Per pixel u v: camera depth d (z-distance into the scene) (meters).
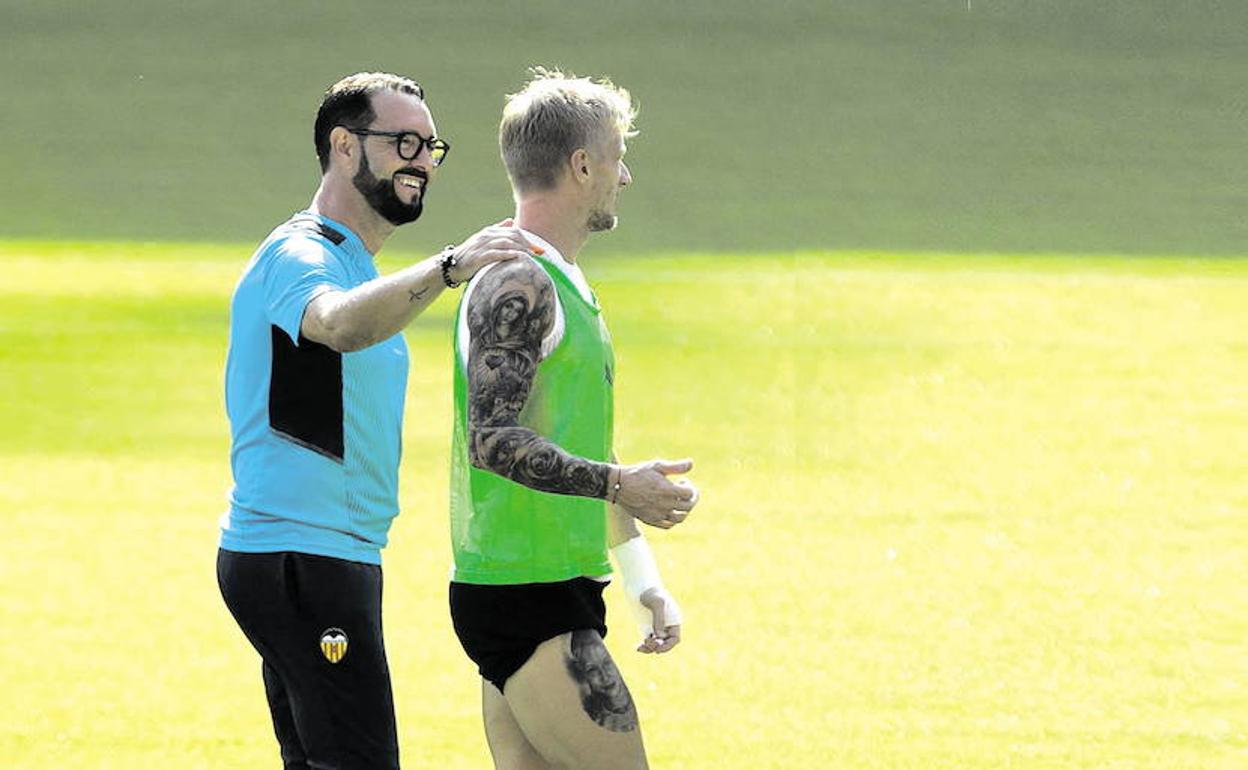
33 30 119.88
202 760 24.73
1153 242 81.19
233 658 29.94
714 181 92.44
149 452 46.66
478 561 16.56
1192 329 62.25
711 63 114.19
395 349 17.98
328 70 114.75
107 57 115.88
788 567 35.62
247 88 111.25
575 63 115.19
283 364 17.31
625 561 18.08
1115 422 49.31
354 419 17.47
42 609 32.78
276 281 17.20
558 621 16.47
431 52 117.06
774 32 119.62
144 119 105.19
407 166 18.03
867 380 54.59
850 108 107.06
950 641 30.69
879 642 30.61
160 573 35.47
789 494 41.81
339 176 18.11
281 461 17.36
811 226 84.06
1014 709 27.00
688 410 50.59
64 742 25.42
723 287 69.62
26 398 52.66
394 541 37.38
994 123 105.00
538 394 16.27
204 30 121.00
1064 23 121.81
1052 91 110.44
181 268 75.50
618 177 16.89
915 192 91.44
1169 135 103.00
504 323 15.82
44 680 28.48
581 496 15.68
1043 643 30.59
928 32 119.94
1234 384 54.09
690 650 30.16
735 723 26.34
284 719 18.16
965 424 49.06
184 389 54.28
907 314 64.62
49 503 41.22
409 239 80.44
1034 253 78.50
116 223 85.62
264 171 96.75
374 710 17.50
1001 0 124.81
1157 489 42.31
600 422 16.56
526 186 16.78
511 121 16.80
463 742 25.47
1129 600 33.31
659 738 25.62
